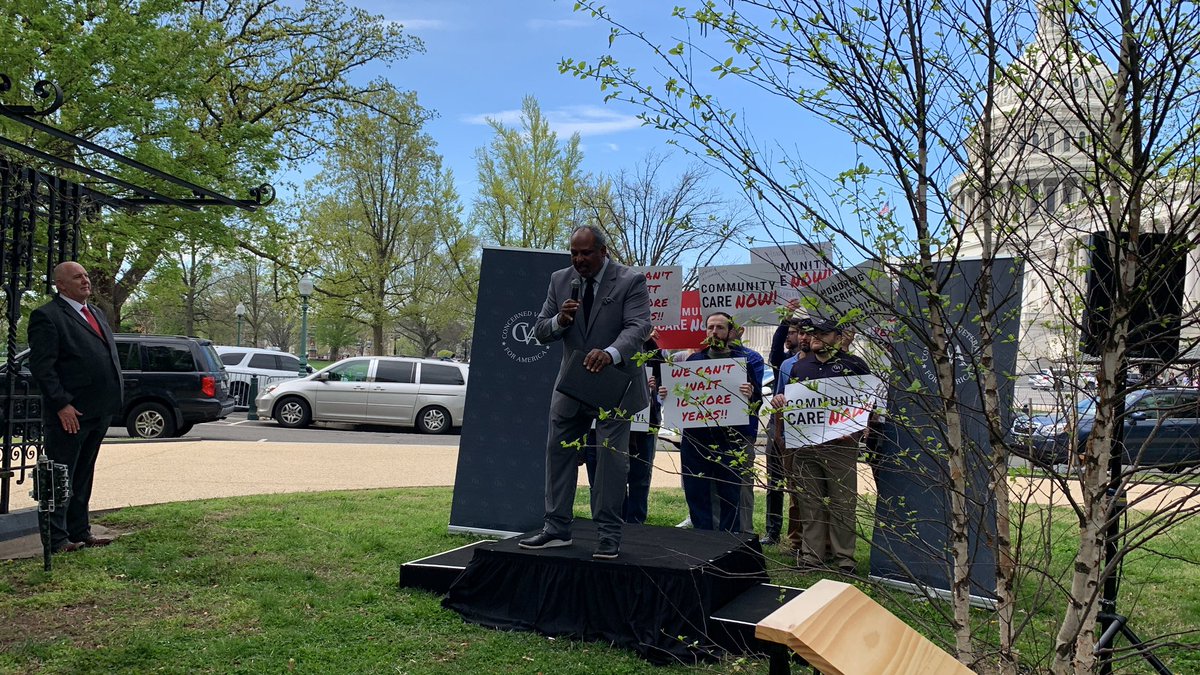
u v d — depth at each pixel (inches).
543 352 287.9
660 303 282.0
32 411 259.4
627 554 188.7
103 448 492.1
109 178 264.2
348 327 2114.9
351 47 1057.5
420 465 491.5
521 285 291.4
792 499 212.4
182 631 177.5
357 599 203.0
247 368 981.2
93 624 180.9
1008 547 117.1
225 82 1010.1
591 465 279.9
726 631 172.6
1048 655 126.7
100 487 362.0
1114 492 107.5
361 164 1382.9
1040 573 120.3
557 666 165.3
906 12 101.5
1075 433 112.0
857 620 68.1
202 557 236.1
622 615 177.8
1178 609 213.3
